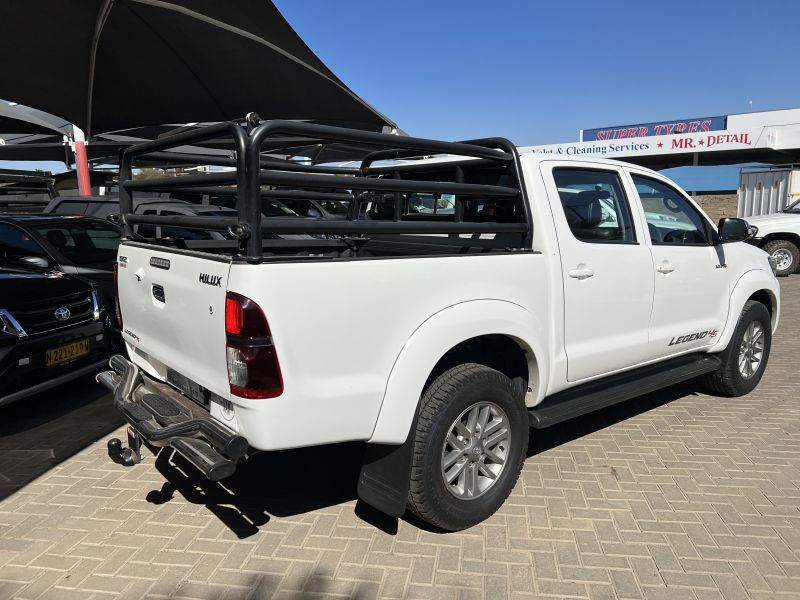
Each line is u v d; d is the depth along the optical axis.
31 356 4.39
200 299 2.67
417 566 2.83
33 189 8.70
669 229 4.29
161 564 2.84
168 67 8.45
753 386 5.19
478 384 3.00
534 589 2.67
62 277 5.00
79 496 3.48
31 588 2.67
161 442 2.62
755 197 17.25
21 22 6.84
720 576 2.75
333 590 2.66
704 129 29.75
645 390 4.04
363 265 2.61
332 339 2.54
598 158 3.86
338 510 3.33
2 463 3.91
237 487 3.59
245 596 2.62
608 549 2.96
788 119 27.25
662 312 4.13
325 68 7.93
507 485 3.25
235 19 6.98
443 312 2.88
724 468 3.80
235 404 2.51
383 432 2.73
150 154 3.56
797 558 2.88
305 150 13.25
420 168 4.07
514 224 3.28
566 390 3.72
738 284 4.77
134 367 3.34
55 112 9.30
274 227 2.45
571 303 3.49
